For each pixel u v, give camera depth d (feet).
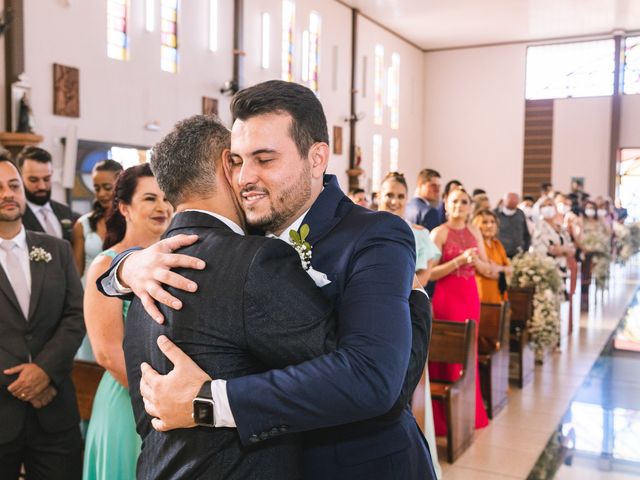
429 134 64.59
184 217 4.38
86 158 29.25
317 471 4.41
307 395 3.72
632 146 58.44
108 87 30.48
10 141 25.45
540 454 13.15
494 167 62.34
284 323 3.84
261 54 41.39
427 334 4.74
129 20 31.60
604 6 50.31
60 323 8.92
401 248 4.36
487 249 17.97
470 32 58.34
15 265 8.70
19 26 26.09
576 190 50.88
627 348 22.98
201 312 3.92
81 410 9.45
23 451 8.64
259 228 4.56
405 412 4.86
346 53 50.93
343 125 50.90
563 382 18.61
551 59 60.23
